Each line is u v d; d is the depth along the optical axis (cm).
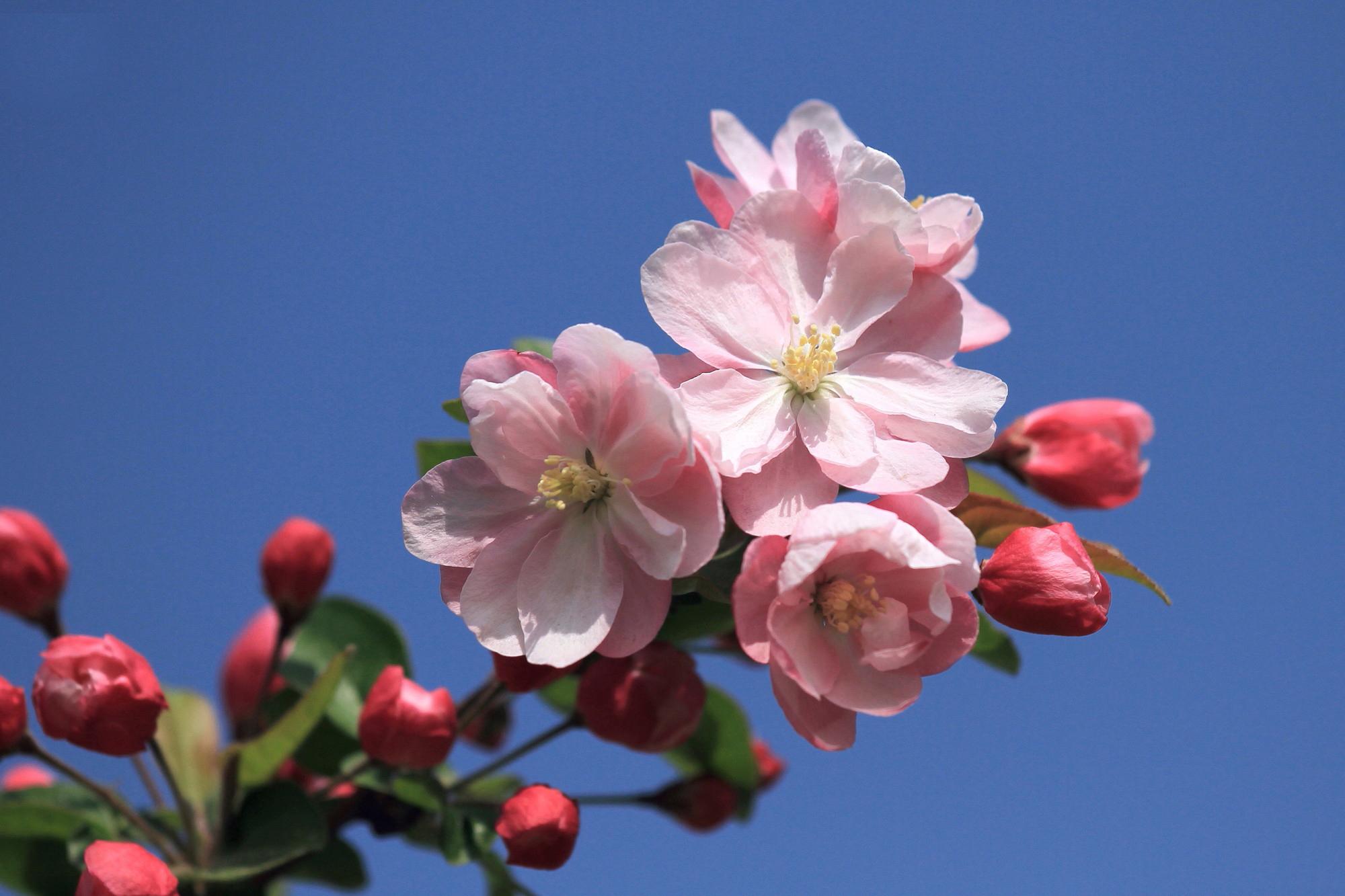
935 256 48
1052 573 47
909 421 47
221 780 50
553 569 46
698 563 45
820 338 47
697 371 47
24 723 49
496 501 47
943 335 48
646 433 46
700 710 49
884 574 46
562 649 46
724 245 47
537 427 46
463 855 49
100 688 48
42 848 50
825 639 46
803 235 48
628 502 46
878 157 47
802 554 45
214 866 50
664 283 47
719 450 46
